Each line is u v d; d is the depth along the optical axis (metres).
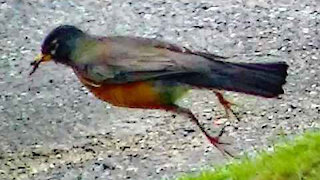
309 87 14.20
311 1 17.50
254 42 16.19
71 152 12.51
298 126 12.88
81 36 7.02
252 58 15.70
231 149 12.18
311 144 8.74
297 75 14.69
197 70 6.65
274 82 6.50
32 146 12.77
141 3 17.86
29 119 13.65
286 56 15.56
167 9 17.58
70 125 13.35
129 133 12.91
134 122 13.20
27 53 16.06
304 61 15.27
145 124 13.12
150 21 17.27
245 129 12.79
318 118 13.13
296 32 16.34
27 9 17.69
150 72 6.72
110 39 6.97
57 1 18.03
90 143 12.73
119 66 6.76
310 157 8.52
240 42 16.25
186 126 12.95
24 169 12.16
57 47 7.07
